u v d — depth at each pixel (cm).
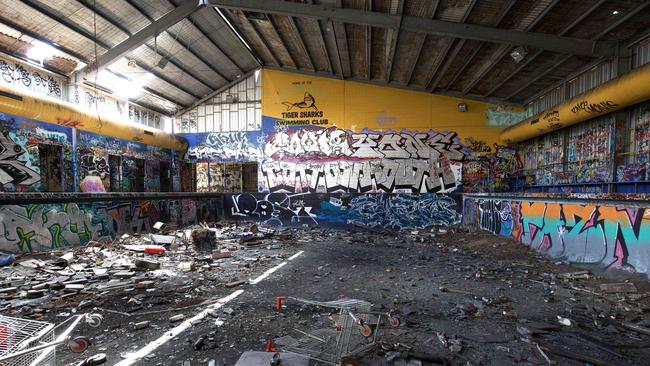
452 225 1456
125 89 1510
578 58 1011
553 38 904
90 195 1004
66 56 1191
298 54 1512
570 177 1179
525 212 950
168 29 1256
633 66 900
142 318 451
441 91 1579
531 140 1448
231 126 1797
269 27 1267
